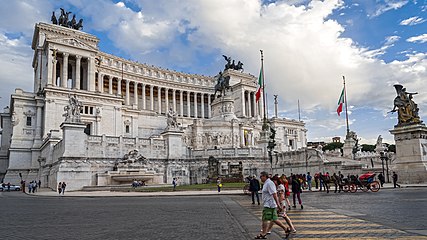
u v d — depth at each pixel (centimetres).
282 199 1247
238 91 13625
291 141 12669
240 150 5847
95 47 9862
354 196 2652
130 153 5209
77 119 4875
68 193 4047
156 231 1243
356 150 6994
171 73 13312
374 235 1076
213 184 4741
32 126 7494
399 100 3988
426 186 3416
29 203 2709
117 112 8319
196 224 1403
